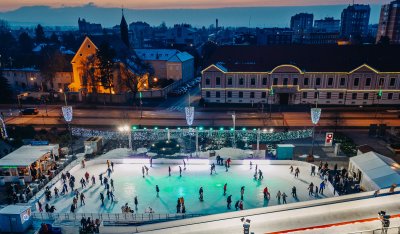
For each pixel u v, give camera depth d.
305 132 62.56
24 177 46.12
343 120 71.19
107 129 68.31
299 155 54.06
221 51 89.00
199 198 40.97
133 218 35.78
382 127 61.16
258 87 83.31
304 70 80.81
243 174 47.84
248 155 53.56
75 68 95.19
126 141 62.03
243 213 29.98
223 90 84.94
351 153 54.12
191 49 151.38
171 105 87.25
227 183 45.16
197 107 83.81
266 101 84.00
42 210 38.69
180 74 111.50
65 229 33.81
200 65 144.38
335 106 81.69
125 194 42.59
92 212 38.25
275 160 50.88
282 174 47.62
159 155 54.84
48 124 71.62
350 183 44.31
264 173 48.06
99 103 89.44
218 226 28.17
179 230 28.11
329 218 27.38
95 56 89.31
